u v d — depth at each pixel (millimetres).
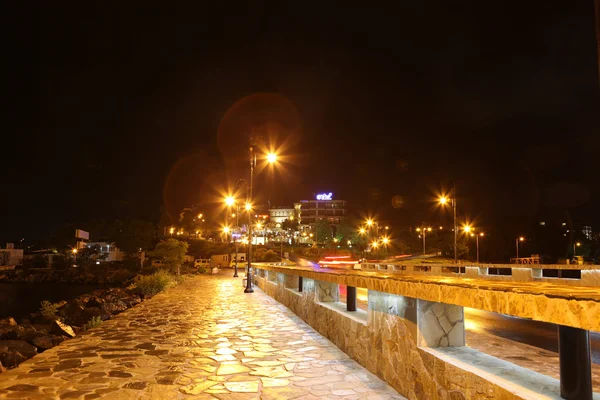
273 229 165125
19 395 5938
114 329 11898
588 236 135750
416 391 5281
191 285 31922
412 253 121562
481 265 23812
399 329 5812
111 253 107125
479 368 4305
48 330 11391
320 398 5703
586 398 3367
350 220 155250
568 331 3461
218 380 6684
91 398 5832
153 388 6289
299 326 11977
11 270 81375
